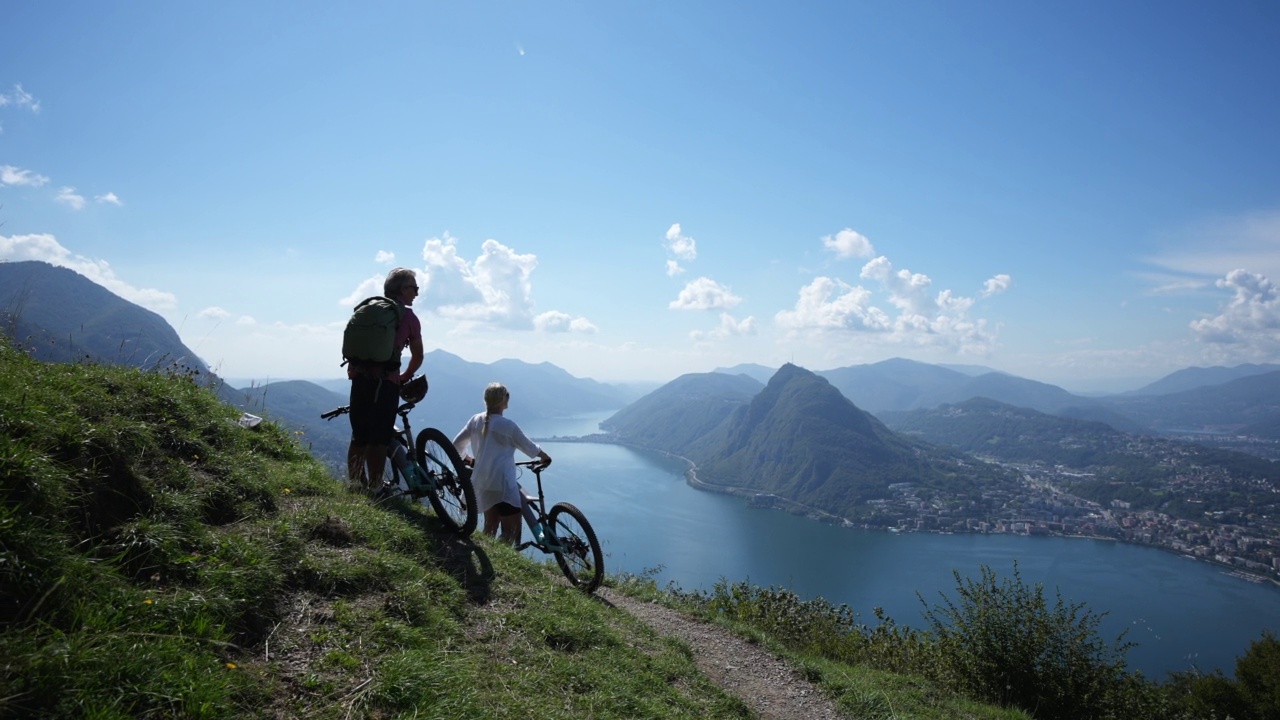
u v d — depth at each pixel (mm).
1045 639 9844
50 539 3051
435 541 5887
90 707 2484
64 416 3959
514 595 5547
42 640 2664
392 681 3469
